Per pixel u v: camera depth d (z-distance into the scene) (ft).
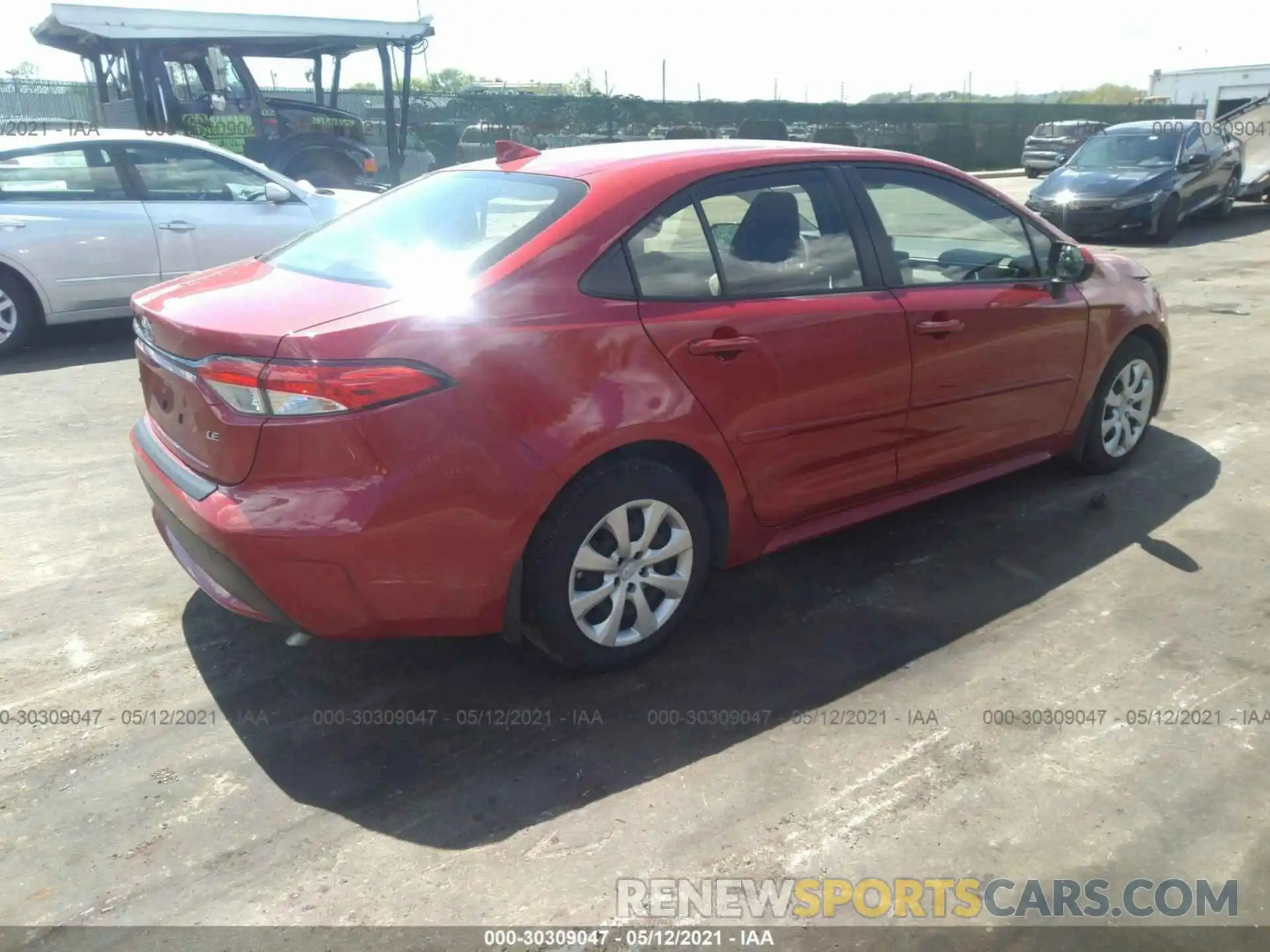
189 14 34.76
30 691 10.65
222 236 26.86
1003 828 8.63
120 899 7.89
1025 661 11.16
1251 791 9.05
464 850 8.41
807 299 11.53
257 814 8.84
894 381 12.30
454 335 9.18
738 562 11.85
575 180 10.91
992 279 13.70
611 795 9.06
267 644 11.61
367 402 8.80
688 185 10.98
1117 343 15.44
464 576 9.53
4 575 13.21
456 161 71.05
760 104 89.86
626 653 10.89
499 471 9.37
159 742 9.83
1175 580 12.92
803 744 9.76
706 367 10.59
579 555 10.16
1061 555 13.67
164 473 10.21
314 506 8.95
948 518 14.89
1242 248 43.50
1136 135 48.49
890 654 11.35
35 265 24.32
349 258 11.03
